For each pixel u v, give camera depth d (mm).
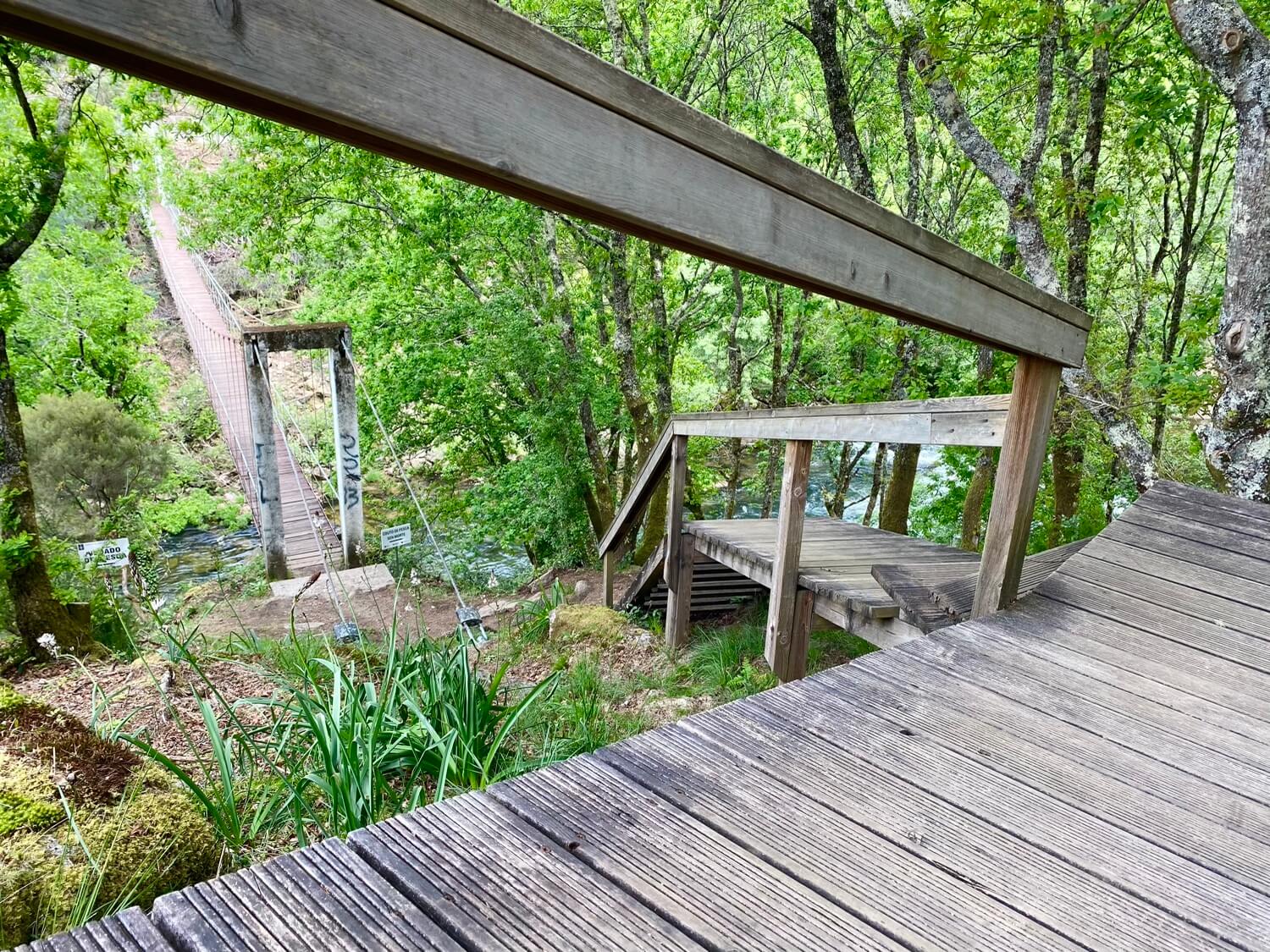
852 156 5840
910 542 4332
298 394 16391
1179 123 4895
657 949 827
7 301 5938
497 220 8633
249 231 8516
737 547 4223
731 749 1293
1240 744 1455
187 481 13461
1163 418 6781
